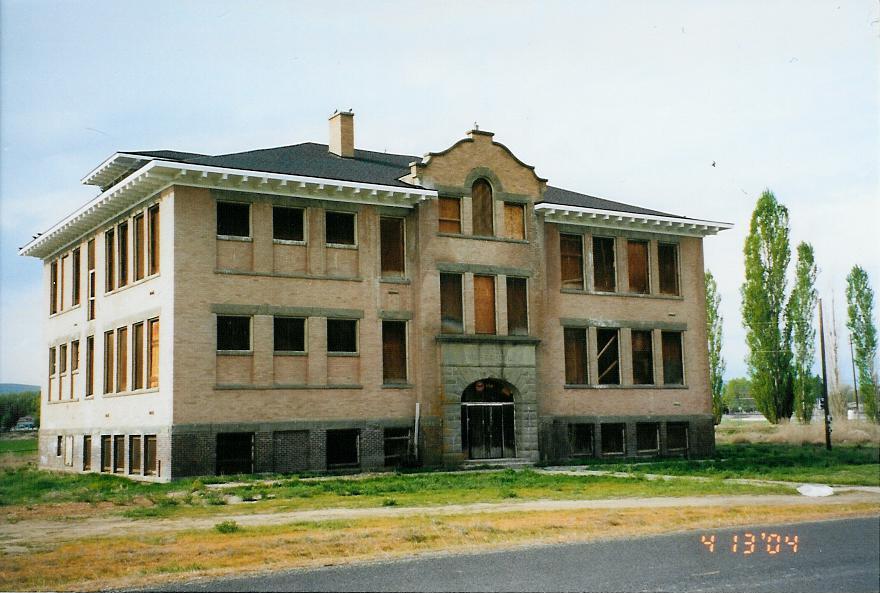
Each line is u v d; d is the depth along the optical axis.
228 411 31.62
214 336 31.64
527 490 25.42
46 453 43.00
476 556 15.05
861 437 55.38
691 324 43.00
